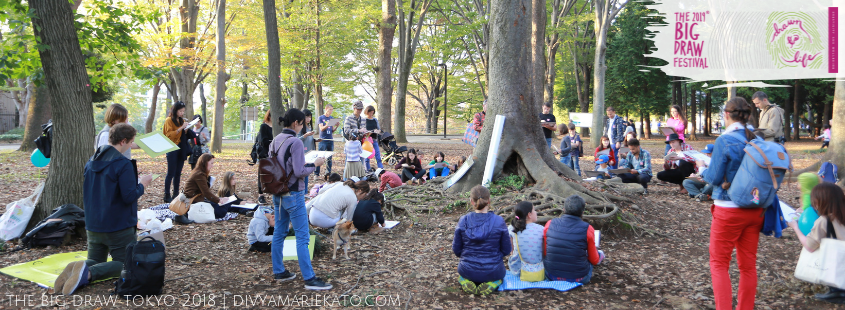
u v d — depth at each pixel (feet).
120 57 23.49
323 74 82.84
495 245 12.43
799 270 11.77
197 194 20.61
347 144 30.73
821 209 11.35
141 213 18.81
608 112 33.94
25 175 32.63
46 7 16.51
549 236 13.33
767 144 9.75
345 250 15.58
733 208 10.06
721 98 137.69
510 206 19.24
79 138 17.26
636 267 14.67
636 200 21.58
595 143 72.43
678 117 28.43
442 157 32.04
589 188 21.58
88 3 25.99
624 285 13.19
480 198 12.62
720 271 10.37
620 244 17.11
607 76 118.21
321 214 18.16
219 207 20.88
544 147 23.89
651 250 16.48
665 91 113.19
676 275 13.98
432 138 107.76
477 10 74.69
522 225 13.17
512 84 23.52
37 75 19.33
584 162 48.93
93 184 12.01
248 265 14.71
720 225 10.33
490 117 23.88
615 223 18.20
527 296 12.34
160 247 12.12
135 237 12.76
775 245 16.92
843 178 28.48
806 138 111.55
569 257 12.95
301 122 12.98
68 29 17.04
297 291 12.53
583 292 12.66
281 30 71.51
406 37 72.23
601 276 13.87
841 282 10.91
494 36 23.93
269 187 12.37
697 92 144.97
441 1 79.87
